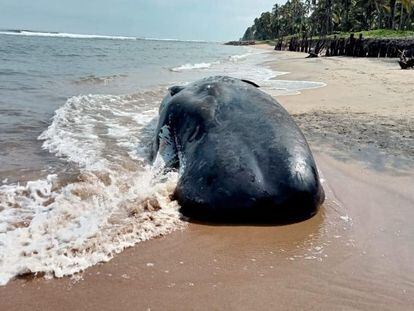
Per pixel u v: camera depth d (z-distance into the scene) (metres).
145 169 5.55
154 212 4.30
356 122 8.35
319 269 3.43
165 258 3.49
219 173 4.40
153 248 3.64
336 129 7.77
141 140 7.07
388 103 10.51
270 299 3.01
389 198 4.88
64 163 5.76
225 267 3.41
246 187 4.25
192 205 4.35
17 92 11.15
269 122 4.95
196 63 30.22
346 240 3.93
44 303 2.85
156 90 12.48
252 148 4.61
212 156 4.59
